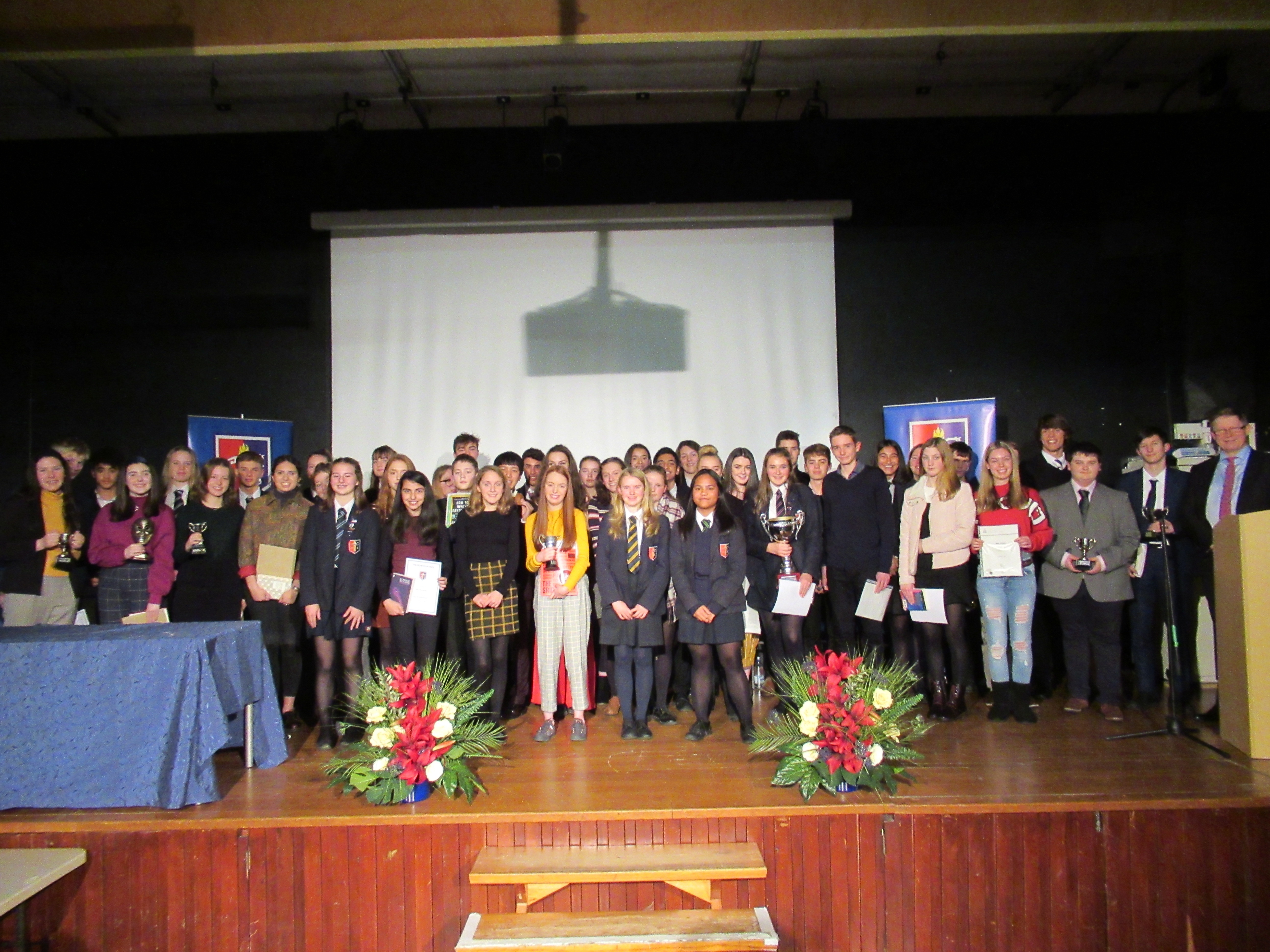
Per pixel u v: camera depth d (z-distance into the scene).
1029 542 3.80
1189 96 5.63
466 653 4.05
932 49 5.09
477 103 5.60
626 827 2.82
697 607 3.59
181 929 2.79
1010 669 3.95
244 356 5.78
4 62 5.02
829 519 4.19
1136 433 5.60
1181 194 5.62
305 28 3.51
